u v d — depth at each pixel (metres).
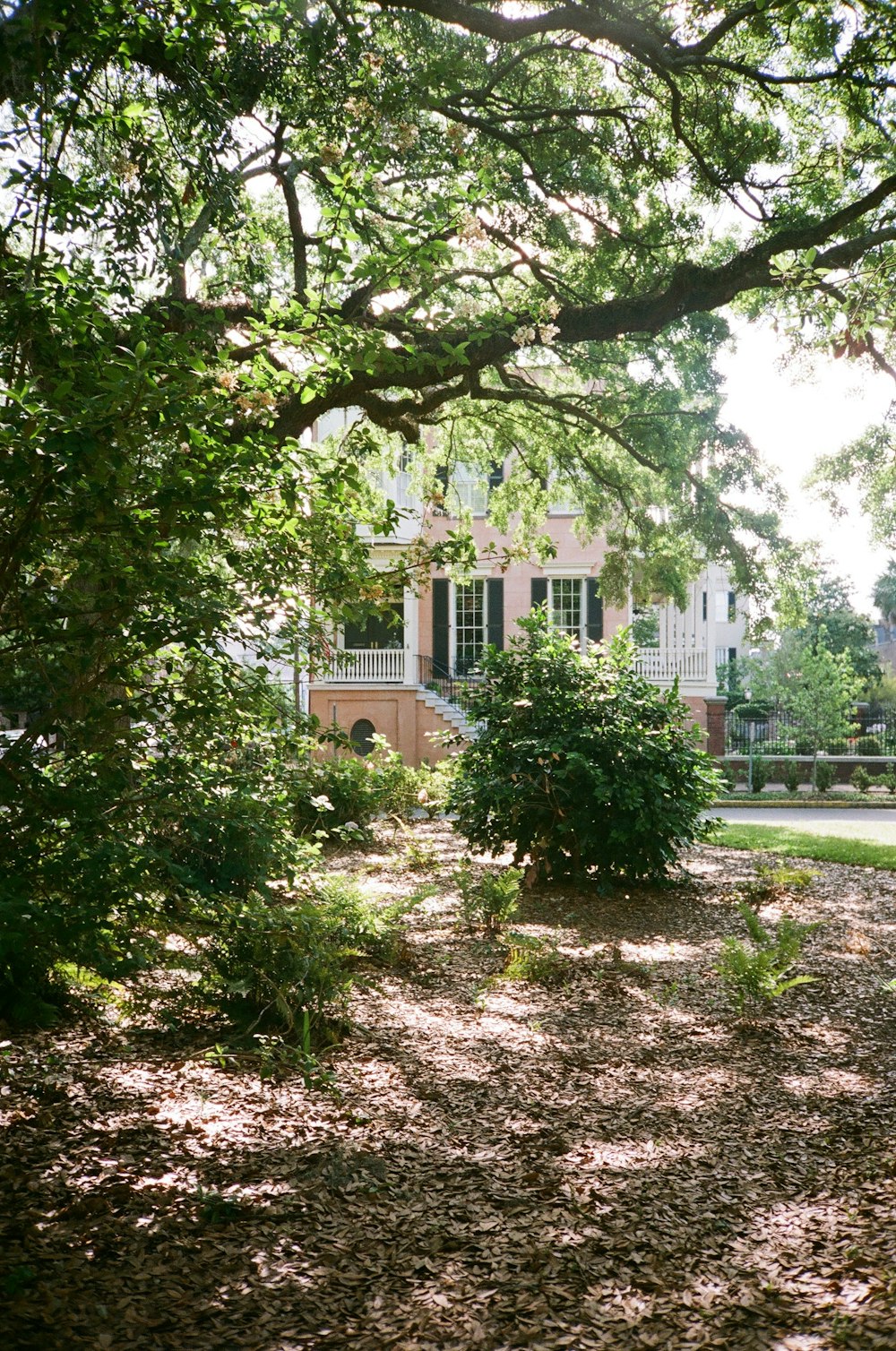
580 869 10.55
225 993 5.63
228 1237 3.43
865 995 6.84
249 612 4.43
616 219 11.85
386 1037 5.72
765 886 10.84
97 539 3.78
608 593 17.77
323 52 7.97
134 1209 3.57
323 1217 3.61
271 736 5.11
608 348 15.84
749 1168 4.13
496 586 26.70
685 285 10.77
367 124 6.41
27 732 3.99
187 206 7.80
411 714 24.52
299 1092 4.79
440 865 12.14
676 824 10.19
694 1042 5.83
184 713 4.27
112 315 4.54
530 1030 5.98
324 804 5.73
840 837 16.17
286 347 4.64
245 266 8.63
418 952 7.83
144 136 6.55
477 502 26.44
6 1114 4.29
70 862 3.72
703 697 26.70
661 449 14.95
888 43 8.67
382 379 8.90
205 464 3.74
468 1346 2.88
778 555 15.31
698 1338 2.94
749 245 12.65
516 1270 3.30
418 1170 4.05
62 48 4.63
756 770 27.00
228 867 5.82
